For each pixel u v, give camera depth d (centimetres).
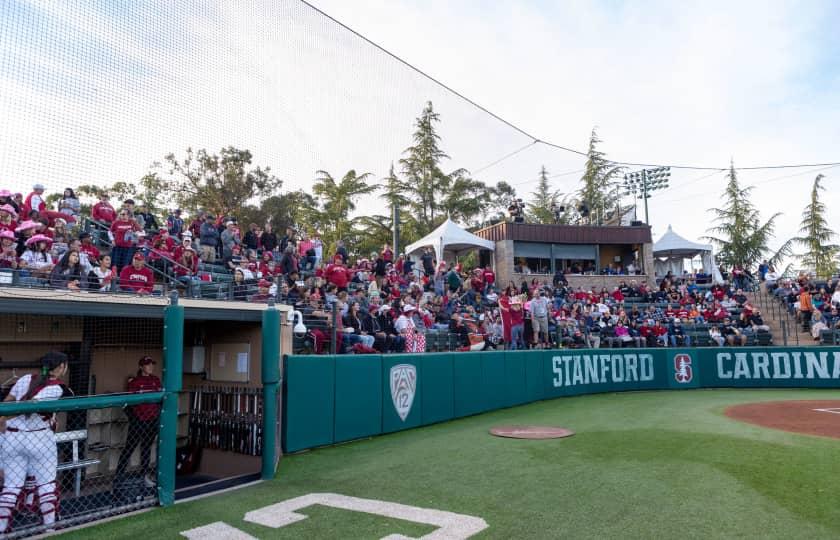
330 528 466
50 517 500
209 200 1003
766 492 539
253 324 795
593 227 2408
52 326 684
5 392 647
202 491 589
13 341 653
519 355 1293
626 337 1642
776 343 1859
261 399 759
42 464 508
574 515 485
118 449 711
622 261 2516
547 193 4097
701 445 762
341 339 954
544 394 1361
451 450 774
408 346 1127
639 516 478
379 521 481
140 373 700
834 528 443
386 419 923
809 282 2092
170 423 549
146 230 927
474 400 1138
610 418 1044
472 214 2670
